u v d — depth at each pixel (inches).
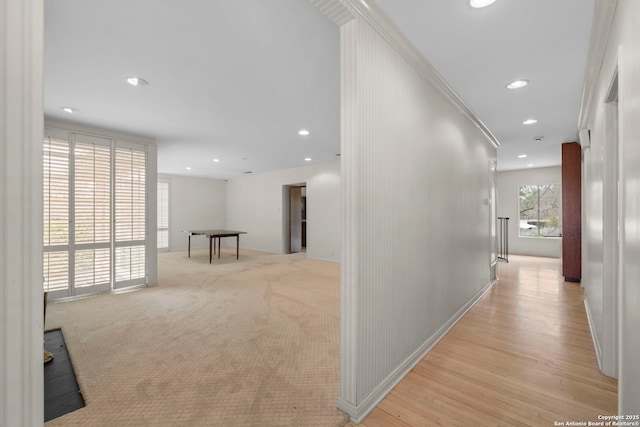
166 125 155.7
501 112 134.3
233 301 148.9
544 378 77.4
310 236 291.7
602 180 86.0
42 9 26.5
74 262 152.2
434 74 95.5
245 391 72.4
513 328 111.7
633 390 45.7
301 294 161.5
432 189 99.0
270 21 72.2
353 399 62.6
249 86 109.2
